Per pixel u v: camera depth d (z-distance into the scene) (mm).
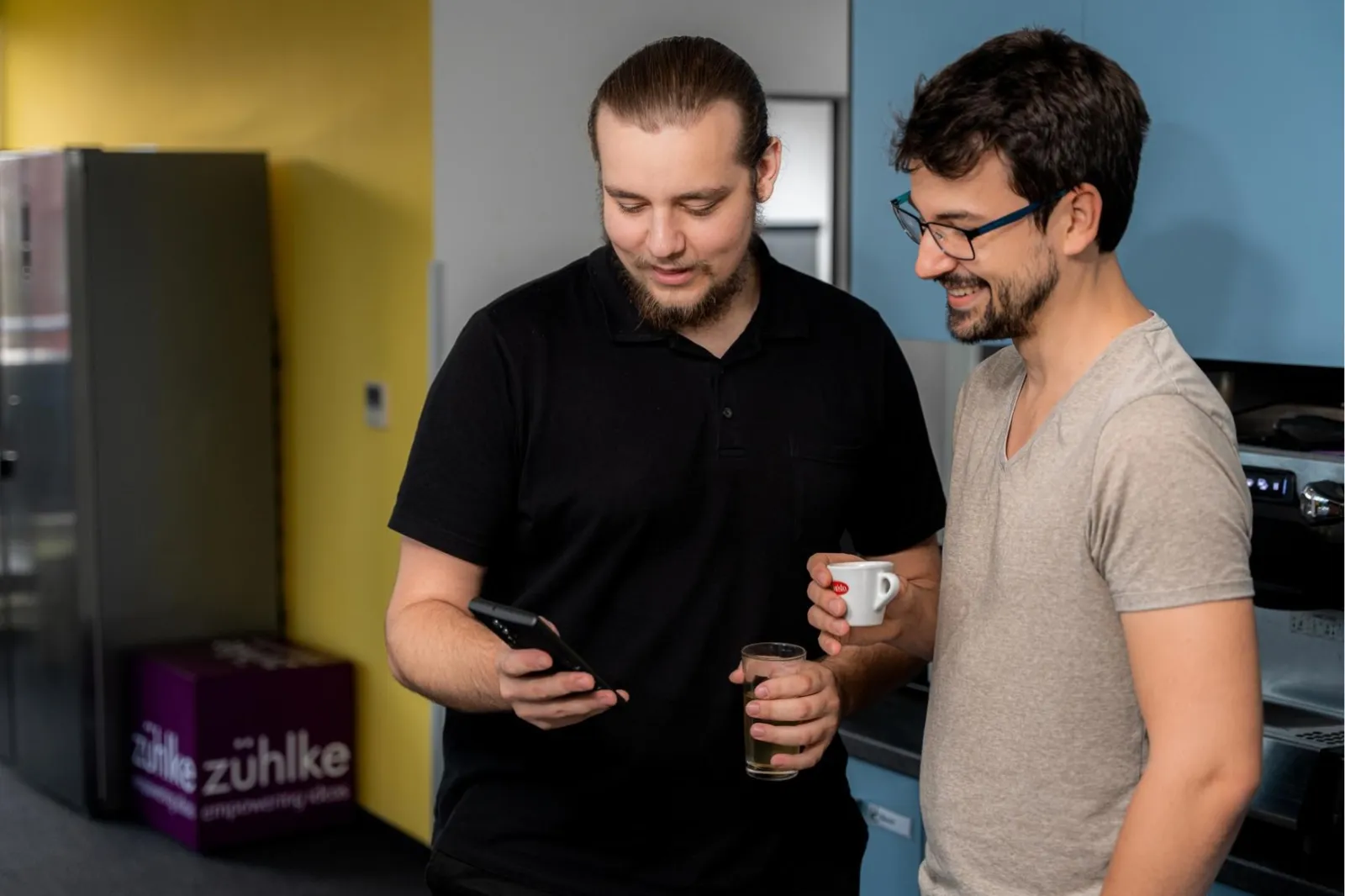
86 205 4664
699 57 1760
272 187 5047
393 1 4352
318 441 4918
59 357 4770
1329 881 2166
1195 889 1406
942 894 1661
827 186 4586
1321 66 2205
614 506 1881
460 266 4289
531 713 1707
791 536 1939
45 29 6699
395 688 4613
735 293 1848
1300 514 2385
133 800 4852
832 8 4520
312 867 4453
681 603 1906
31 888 4246
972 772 1604
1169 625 1399
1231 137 2336
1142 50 2451
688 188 1728
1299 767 2275
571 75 4367
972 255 1517
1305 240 2246
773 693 1752
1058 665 1526
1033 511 1534
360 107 4566
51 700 4980
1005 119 1460
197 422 4910
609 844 1939
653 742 1911
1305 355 2260
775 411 1935
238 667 4598
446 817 2031
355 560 4773
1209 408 1473
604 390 1894
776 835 1972
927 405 2848
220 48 5301
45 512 4930
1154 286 2473
